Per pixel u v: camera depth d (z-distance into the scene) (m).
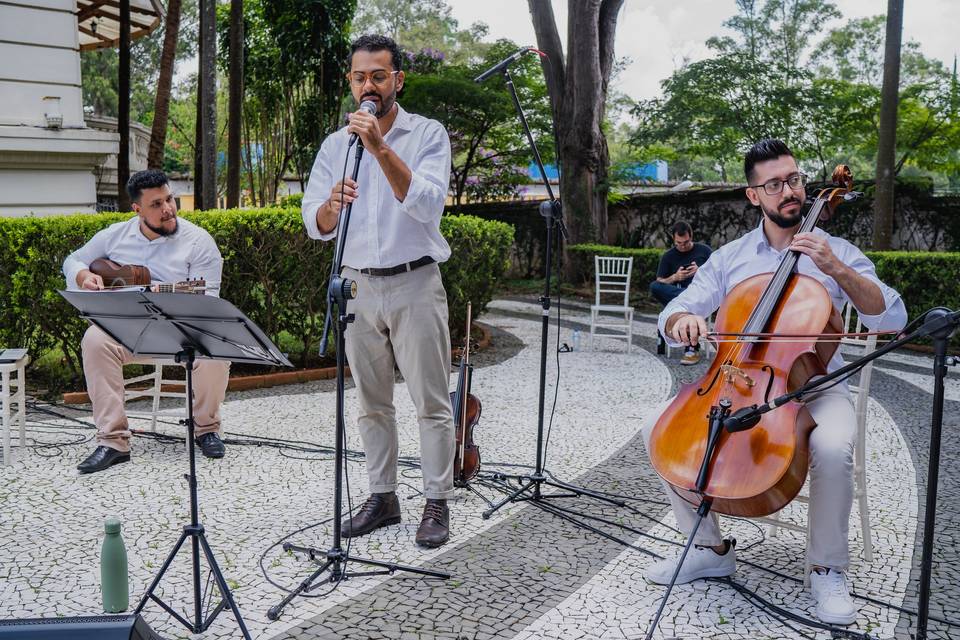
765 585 3.00
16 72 8.30
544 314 3.90
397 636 2.60
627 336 8.95
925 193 13.44
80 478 4.21
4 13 8.18
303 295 7.09
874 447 4.91
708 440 2.61
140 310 2.71
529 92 17.16
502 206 16.81
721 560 3.01
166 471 4.35
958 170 15.05
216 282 4.83
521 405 6.09
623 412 5.88
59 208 8.63
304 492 4.04
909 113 14.64
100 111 32.84
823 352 2.76
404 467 4.50
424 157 3.32
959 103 14.02
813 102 15.23
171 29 10.67
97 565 3.14
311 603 2.83
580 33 14.25
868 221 13.97
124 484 4.12
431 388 3.39
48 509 3.75
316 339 7.33
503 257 9.60
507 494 4.03
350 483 4.20
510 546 3.37
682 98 15.84
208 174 10.35
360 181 3.32
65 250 6.21
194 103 29.67
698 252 8.73
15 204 8.36
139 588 2.93
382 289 3.32
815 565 2.78
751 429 2.62
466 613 2.76
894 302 2.85
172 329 2.73
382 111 3.21
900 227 13.68
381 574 3.07
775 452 2.54
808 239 2.75
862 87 15.09
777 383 2.66
